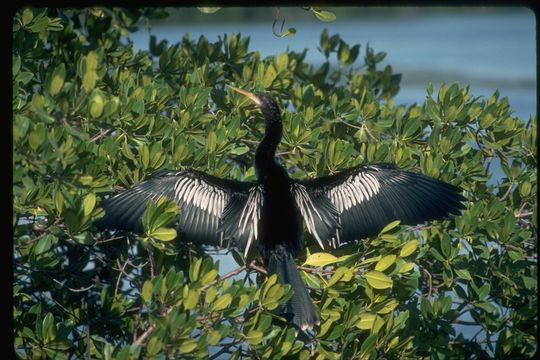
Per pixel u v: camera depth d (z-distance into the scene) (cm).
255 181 1070
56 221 958
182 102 1131
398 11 7381
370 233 1047
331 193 1057
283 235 1014
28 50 1101
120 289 1121
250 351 978
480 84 4522
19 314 988
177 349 855
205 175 1039
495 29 8038
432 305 1075
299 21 5184
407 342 1014
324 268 1065
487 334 1096
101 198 1052
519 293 1139
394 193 1058
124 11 1430
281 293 911
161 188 1020
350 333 982
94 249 1136
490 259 1120
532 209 1166
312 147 1170
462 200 1038
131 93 1098
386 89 1617
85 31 1362
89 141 994
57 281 1055
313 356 989
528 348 1094
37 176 962
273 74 1259
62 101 905
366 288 986
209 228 1027
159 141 1030
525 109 3569
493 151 1233
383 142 1173
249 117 1223
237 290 897
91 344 1017
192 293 842
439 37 7494
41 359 938
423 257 1155
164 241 998
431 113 1214
